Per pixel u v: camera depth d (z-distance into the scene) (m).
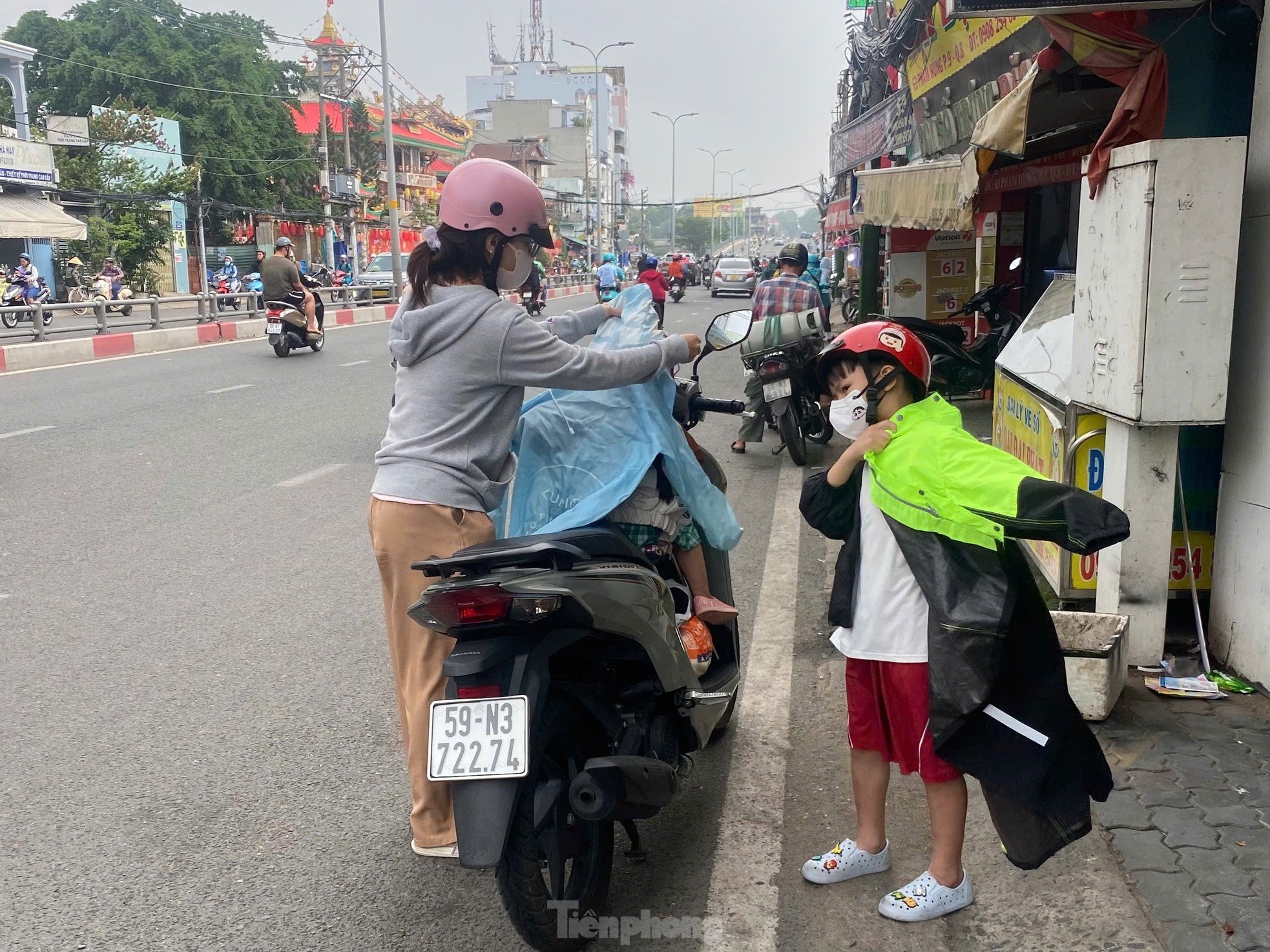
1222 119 4.55
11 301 23.31
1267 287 3.81
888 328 2.62
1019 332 6.02
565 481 3.06
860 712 2.83
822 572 5.80
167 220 35.78
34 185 28.83
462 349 2.77
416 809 3.08
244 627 4.97
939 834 2.73
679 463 3.08
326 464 8.47
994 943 2.66
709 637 3.31
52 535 6.44
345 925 2.81
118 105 36.41
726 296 38.88
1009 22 7.66
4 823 3.30
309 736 3.89
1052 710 2.46
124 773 3.62
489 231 2.76
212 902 2.90
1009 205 11.37
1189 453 4.30
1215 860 2.88
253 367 14.88
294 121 46.06
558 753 2.60
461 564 2.51
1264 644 3.87
